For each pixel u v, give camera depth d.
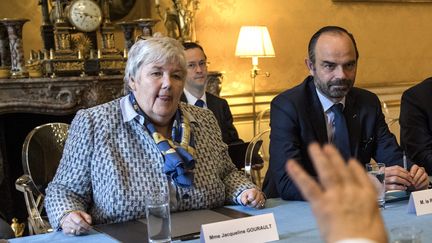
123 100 1.99
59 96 3.97
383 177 1.80
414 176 1.97
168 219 1.47
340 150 2.32
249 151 2.62
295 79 5.41
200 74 3.77
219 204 1.99
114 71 4.15
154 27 4.77
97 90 4.04
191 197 1.90
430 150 2.68
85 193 1.92
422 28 6.11
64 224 1.70
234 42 5.09
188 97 3.79
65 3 4.08
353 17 5.68
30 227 2.45
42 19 4.14
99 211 1.88
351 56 2.21
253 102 4.91
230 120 3.95
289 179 2.07
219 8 5.00
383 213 1.75
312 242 1.47
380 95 5.85
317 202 0.58
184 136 1.97
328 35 2.23
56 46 4.05
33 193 2.42
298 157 2.20
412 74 6.08
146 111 1.94
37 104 3.91
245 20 5.13
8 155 4.21
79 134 1.92
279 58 5.32
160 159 1.90
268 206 1.95
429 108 2.75
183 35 4.39
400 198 1.91
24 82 3.86
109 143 1.89
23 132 4.24
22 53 3.92
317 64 2.25
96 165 1.88
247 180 2.06
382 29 5.85
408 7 6.00
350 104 2.37
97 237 1.64
